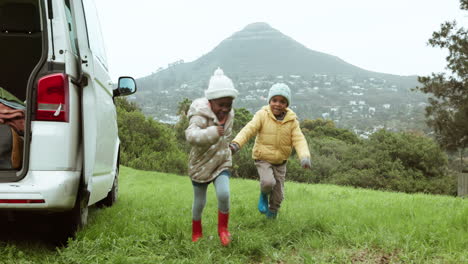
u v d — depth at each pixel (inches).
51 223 161.5
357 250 161.2
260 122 208.4
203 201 174.2
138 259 147.1
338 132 3700.8
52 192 141.0
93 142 162.1
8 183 140.4
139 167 1451.8
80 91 157.2
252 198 320.5
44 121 145.1
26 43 195.5
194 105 164.6
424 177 2187.5
